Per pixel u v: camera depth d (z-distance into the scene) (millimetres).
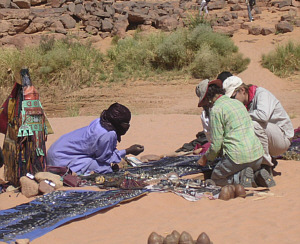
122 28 26438
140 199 5707
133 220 5188
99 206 5383
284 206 5434
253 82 21562
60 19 26531
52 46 24219
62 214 5176
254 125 6375
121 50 24078
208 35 23672
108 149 6594
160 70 23125
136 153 7012
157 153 8961
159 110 18656
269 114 6395
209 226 4902
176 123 12164
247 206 5465
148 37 24719
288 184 6391
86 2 28734
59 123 12758
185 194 5859
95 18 26891
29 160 6363
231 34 26031
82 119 13281
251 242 4469
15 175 6453
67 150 6676
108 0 29562
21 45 24500
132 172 6762
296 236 4562
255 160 6191
